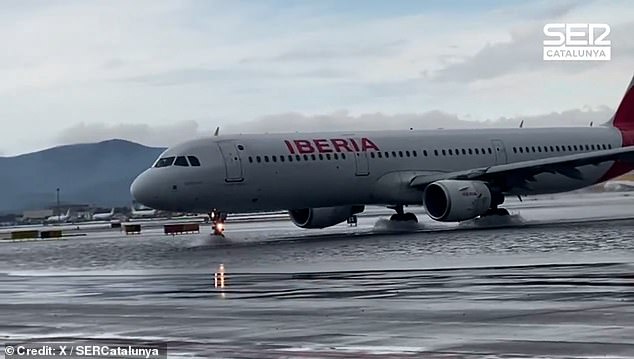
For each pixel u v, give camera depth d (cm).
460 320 4462
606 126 14462
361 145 12212
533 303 4950
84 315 5216
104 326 4734
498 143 13300
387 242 10281
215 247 11006
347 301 5384
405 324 4406
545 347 3688
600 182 14188
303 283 6562
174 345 4072
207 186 11169
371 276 6838
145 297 6062
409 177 12425
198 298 5878
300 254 9269
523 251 8400
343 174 11981
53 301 6012
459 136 13075
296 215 12875
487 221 12656
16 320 5091
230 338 4206
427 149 12700
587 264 6975
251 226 17312
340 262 8194
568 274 6319
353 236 11662
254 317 4859
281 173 11538
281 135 11862
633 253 7819
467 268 7094
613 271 6419
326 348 3853
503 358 3512
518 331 4078
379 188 12294
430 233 11481
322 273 7262
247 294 5997
